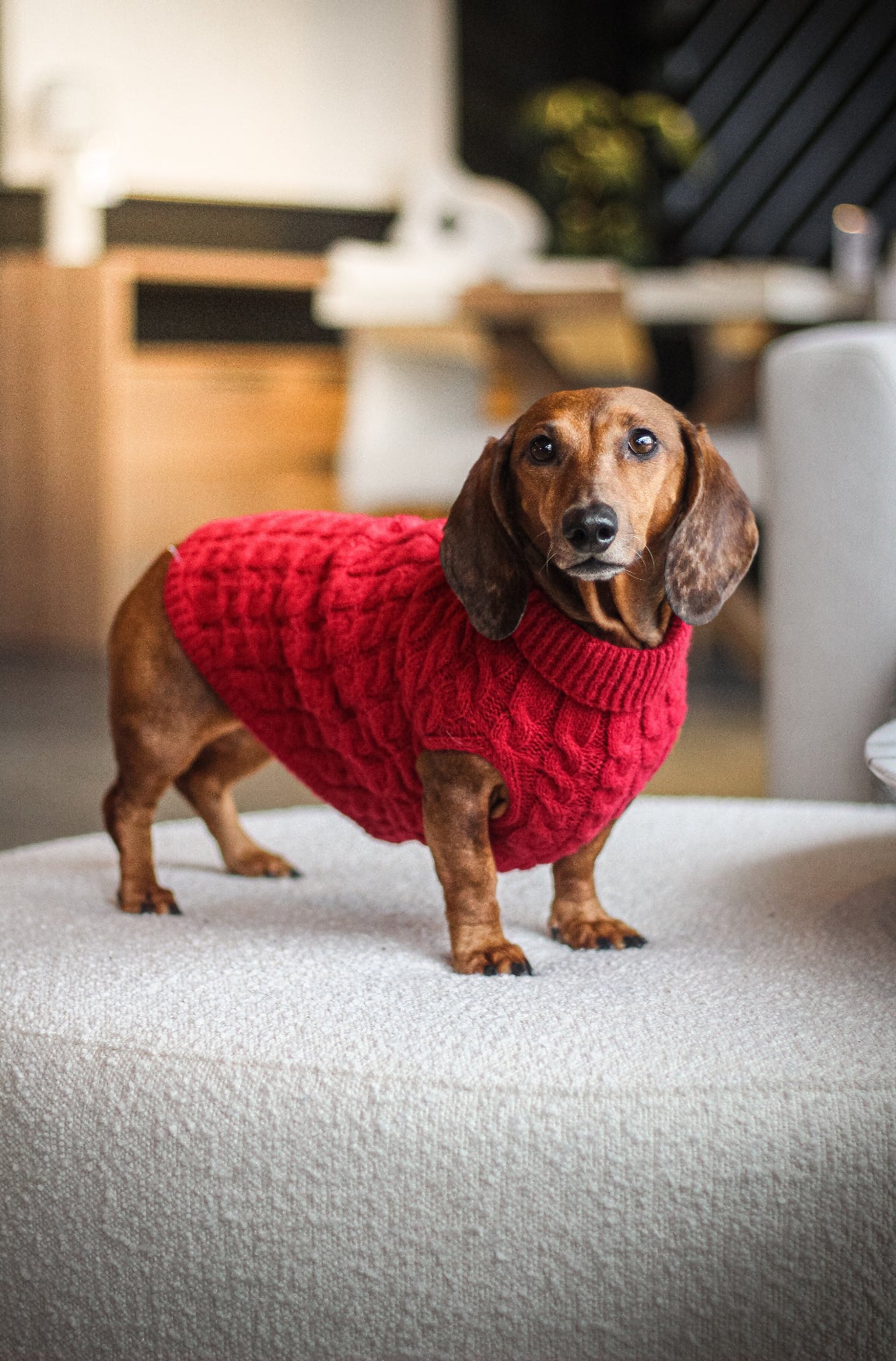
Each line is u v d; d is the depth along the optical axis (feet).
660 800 7.84
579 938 5.45
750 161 20.94
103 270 16.43
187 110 19.76
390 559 5.49
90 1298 4.39
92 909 5.98
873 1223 4.02
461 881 5.12
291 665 5.54
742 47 20.85
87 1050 4.39
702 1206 3.99
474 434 13.33
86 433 16.81
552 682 4.96
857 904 5.88
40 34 18.57
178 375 17.03
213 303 19.39
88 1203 4.37
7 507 17.47
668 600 5.03
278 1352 4.21
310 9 20.34
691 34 20.98
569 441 4.89
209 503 17.43
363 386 14.12
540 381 13.10
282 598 5.58
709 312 12.44
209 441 17.33
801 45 20.67
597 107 19.79
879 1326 4.05
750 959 5.20
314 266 17.15
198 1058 4.27
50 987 4.81
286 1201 4.17
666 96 21.11
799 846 6.82
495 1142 4.04
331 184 20.85
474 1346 4.08
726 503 5.10
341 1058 4.19
